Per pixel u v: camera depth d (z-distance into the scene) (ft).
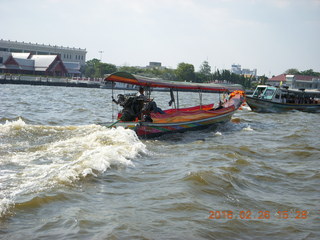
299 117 104.68
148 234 21.38
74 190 27.40
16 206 23.76
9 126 52.31
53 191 26.53
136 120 58.23
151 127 54.54
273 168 38.78
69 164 33.17
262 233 23.04
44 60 387.14
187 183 30.50
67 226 21.66
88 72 538.88
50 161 35.12
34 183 27.94
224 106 81.46
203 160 39.99
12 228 21.18
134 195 27.55
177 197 27.40
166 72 511.81
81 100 148.87
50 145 42.32
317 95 134.51
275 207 27.68
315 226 24.47
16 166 32.89
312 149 50.21
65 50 526.98
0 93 158.30
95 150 39.01
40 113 86.38
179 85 62.13
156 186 29.76
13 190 26.37
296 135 63.41
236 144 52.95
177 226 22.75
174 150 46.06
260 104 113.50
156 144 50.03
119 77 54.29
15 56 400.26
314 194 31.19
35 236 20.38
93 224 22.13
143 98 55.47
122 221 22.80
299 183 34.19
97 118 81.82
